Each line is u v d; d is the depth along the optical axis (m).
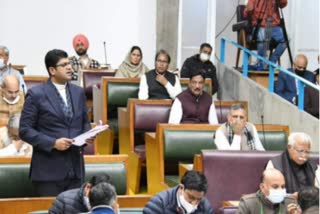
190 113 6.77
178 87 7.62
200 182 4.23
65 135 4.54
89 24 11.01
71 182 4.58
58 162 4.52
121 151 7.39
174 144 6.14
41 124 4.54
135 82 7.91
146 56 11.09
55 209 4.09
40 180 4.52
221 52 9.62
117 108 7.90
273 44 9.24
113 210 3.64
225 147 5.68
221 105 7.30
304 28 10.60
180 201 4.30
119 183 5.08
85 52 9.53
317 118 7.44
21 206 4.43
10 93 6.34
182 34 10.92
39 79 8.28
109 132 7.73
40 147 4.44
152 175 6.45
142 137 7.12
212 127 6.25
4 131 5.39
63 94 4.61
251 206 4.44
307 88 7.60
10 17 10.74
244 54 8.73
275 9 9.22
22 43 10.80
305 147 5.03
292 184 5.05
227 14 11.19
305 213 3.88
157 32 10.98
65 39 10.94
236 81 8.84
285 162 5.11
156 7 10.98
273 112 7.85
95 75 8.80
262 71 8.95
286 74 8.05
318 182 4.88
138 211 4.42
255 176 5.30
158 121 6.98
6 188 4.98
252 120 8.33
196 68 8.83
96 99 8.26
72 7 10.95
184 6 10.90
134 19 11.07
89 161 5.10
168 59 7.59
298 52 10.70
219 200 5.24
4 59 7.91
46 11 10.87
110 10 11.04
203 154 5.27
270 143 6.46
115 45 11.09
